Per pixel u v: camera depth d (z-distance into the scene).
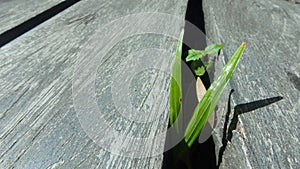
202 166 0.20
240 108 0.20
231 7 0.40
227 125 0.20
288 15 0.38
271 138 0.18
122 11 0.35
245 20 0.35
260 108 0.20
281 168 0.16
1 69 0.22
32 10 0.32
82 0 0.39
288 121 0.19
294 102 0.21
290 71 0.24
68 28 0.29
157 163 0.15
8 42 0.27
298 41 0.30
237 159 0.17
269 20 0.36
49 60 0.24
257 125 0.19
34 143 0.16
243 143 0.18
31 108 0.18
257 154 0.17
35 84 0.21
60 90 0.20
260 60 0.26
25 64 0.23
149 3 0.38
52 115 0.18
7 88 0.20
